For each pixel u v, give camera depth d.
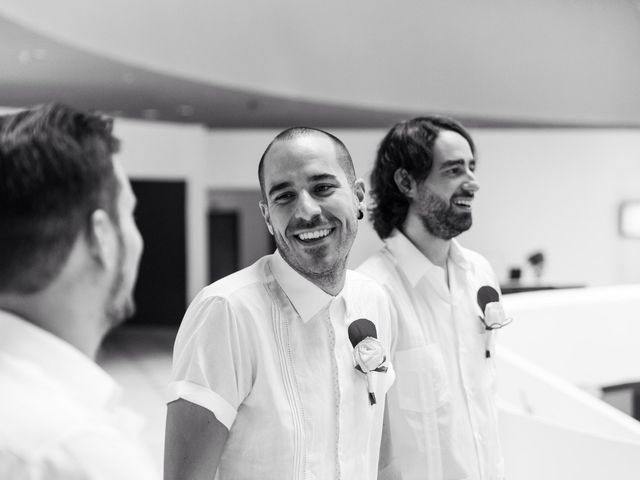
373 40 10.83
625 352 4.43
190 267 10.62
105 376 0.92
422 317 2.21
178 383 1.49
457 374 2.22
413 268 2.22
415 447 2.11
